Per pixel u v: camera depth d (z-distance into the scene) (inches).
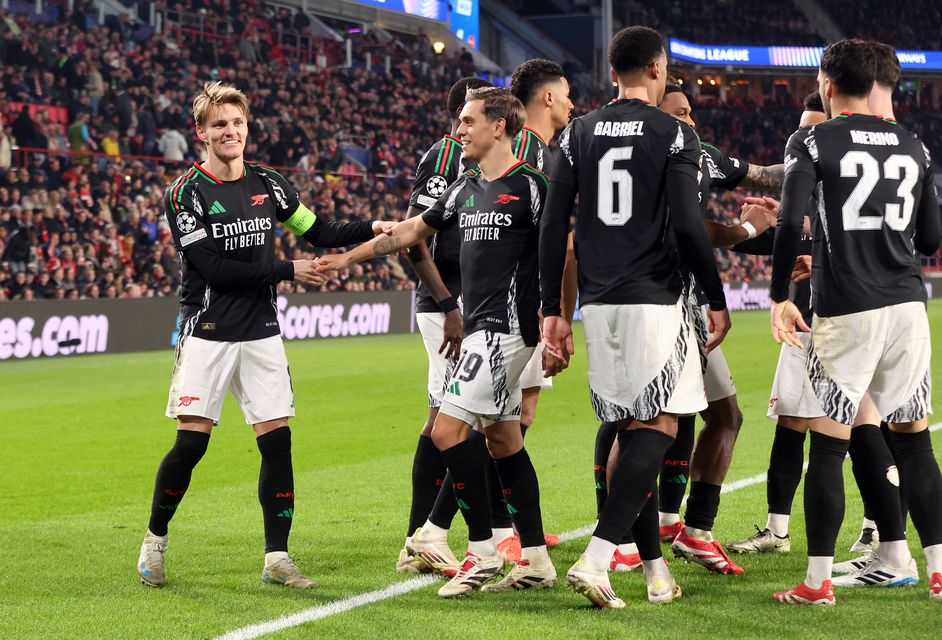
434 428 352.5
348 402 904.9
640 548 337.1
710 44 3543.3
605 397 331.0
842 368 327.0
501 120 349.7
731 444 382.6
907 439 340.5
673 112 402.6
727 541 423.2
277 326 380.8
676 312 326.3
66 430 760.3
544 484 545.3
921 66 3663.9
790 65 3503.9
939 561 334.0
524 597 345.7
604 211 328.5
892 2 3858.3
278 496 367.9
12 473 599.5
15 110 1722.4
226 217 367.6
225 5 2331.4
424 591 354.9
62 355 1328.7
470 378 346.3
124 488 557.0
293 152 2011.6
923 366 331.0
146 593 354.9
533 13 3395.7
